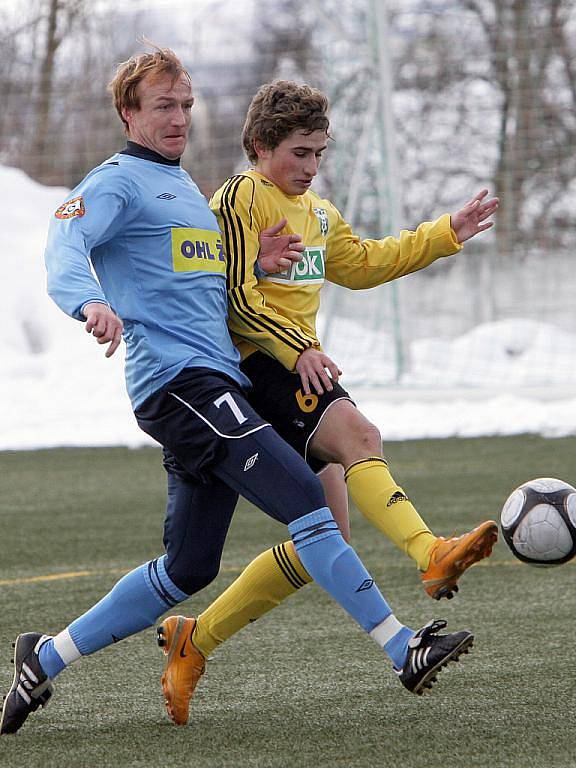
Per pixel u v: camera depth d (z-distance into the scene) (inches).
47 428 1846.7
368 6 2192.4
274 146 549.0
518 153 3385.8
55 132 3129.9
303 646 655.1
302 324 561.6
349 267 593.3
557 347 2618.1
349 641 664.4
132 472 1438.2
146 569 515.8
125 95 526.6
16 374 2176.4
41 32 3329.2
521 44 3383.4
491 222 597.9
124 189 505.7
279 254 539.5
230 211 538.6
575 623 692.1
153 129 523.5
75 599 783.7
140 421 517.0
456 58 3472.0
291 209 556.1
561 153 3366.1
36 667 507.5
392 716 515.8
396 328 2236.7
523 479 1288.1
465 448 1573.6
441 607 746.2
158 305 508.1
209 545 514.0
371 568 872.3
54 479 1392.7
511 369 2449.6
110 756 466.0
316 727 502.0
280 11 3981.3
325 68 2390.5
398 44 3543.3
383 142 2192.4
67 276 471.5
